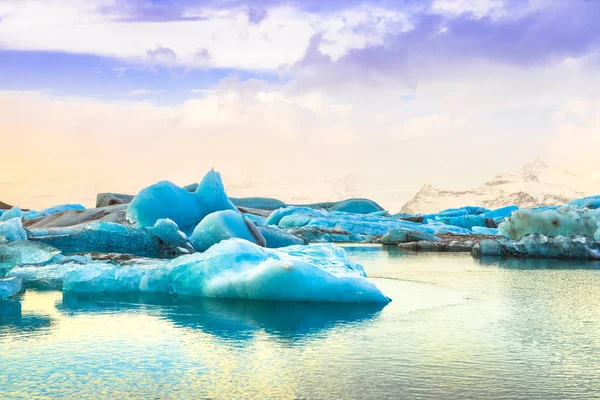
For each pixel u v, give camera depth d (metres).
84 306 8.95
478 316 8.20
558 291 10.85
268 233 21.66
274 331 7.16
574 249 19.02
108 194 40.38
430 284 11.90
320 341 6.64
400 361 5.82
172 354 6.07
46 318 7.98
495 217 50.75
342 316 8.14
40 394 4.85
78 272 10.64
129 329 7.29
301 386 5.04
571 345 6.50
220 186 23.47
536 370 5.54
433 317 8.12
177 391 4.92
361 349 6.28
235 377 5.29
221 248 10.40
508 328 7.38
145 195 21.78
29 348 6.32
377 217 40.97
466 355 6.05
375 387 5.02
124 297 9.91
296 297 9.41
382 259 18.80
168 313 8.34
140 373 5.41
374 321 7.81
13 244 13.41
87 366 5.64
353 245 28.31
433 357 5.97
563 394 4.86
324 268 10.20
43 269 12.27
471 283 12.09
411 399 4.73
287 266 9.32
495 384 5.11
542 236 19.83
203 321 7.76
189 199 22.55
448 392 4.90
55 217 29.47
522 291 10.84
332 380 5.20
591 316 8.23
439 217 48.22
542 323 7.72
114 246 16.45
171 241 16.81
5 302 9.36
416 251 23.28
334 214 40.66
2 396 4.80
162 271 10.48
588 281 12.45
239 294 9.68
